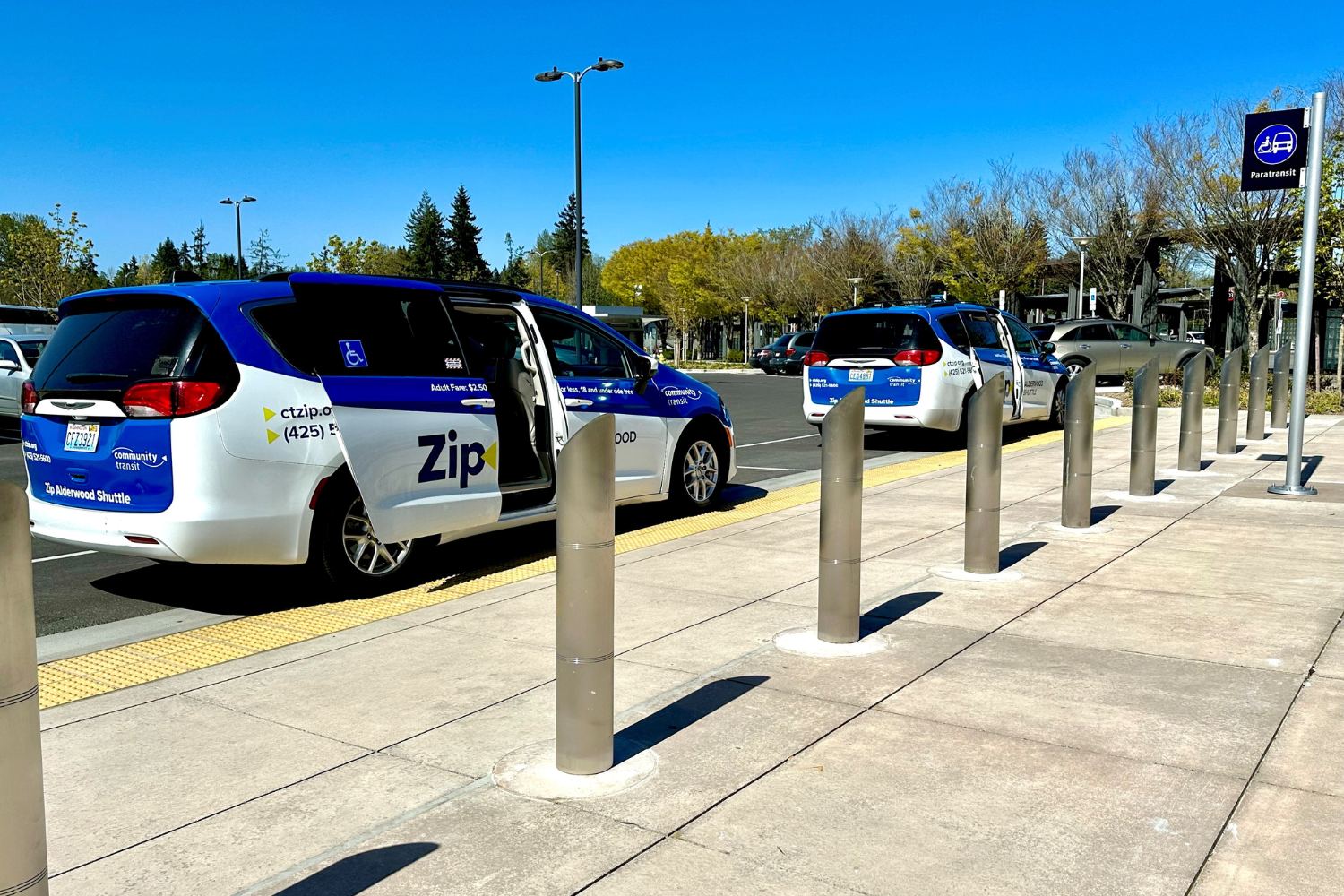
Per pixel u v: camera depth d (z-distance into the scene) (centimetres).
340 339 582
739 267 5809
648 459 789
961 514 811
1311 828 297
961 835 297
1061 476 999
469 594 600
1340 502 809
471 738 378
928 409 1198
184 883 281
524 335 694
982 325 1298
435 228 9112
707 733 374
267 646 500
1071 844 290
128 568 682
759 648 476
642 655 470
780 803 318
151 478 527
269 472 542
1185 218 2700
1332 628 485
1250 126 814
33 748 208
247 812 322
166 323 540
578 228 2747
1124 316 3488
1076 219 3594
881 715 388
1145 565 617
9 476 1188
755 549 704
